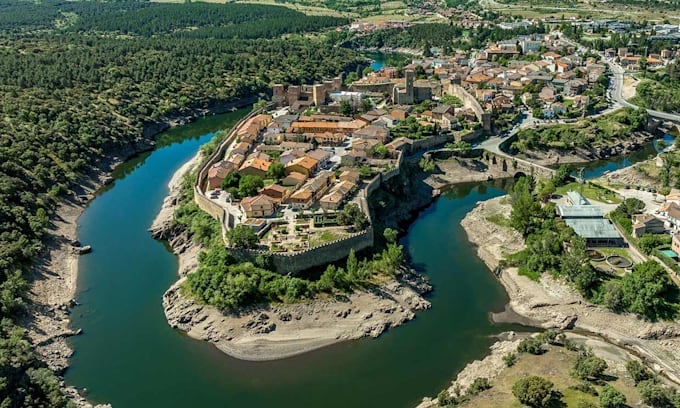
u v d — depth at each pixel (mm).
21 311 165625
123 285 188375
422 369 148875
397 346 158125
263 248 185000
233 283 171000
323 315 168375
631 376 135125
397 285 180625
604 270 176500
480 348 155875
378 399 139000
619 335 159250
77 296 182875
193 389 143500
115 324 169000
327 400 139125
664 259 172625
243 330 163250
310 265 183750
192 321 167000
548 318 167250
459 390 137000
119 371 149875
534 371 139250
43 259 198000
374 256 193000
